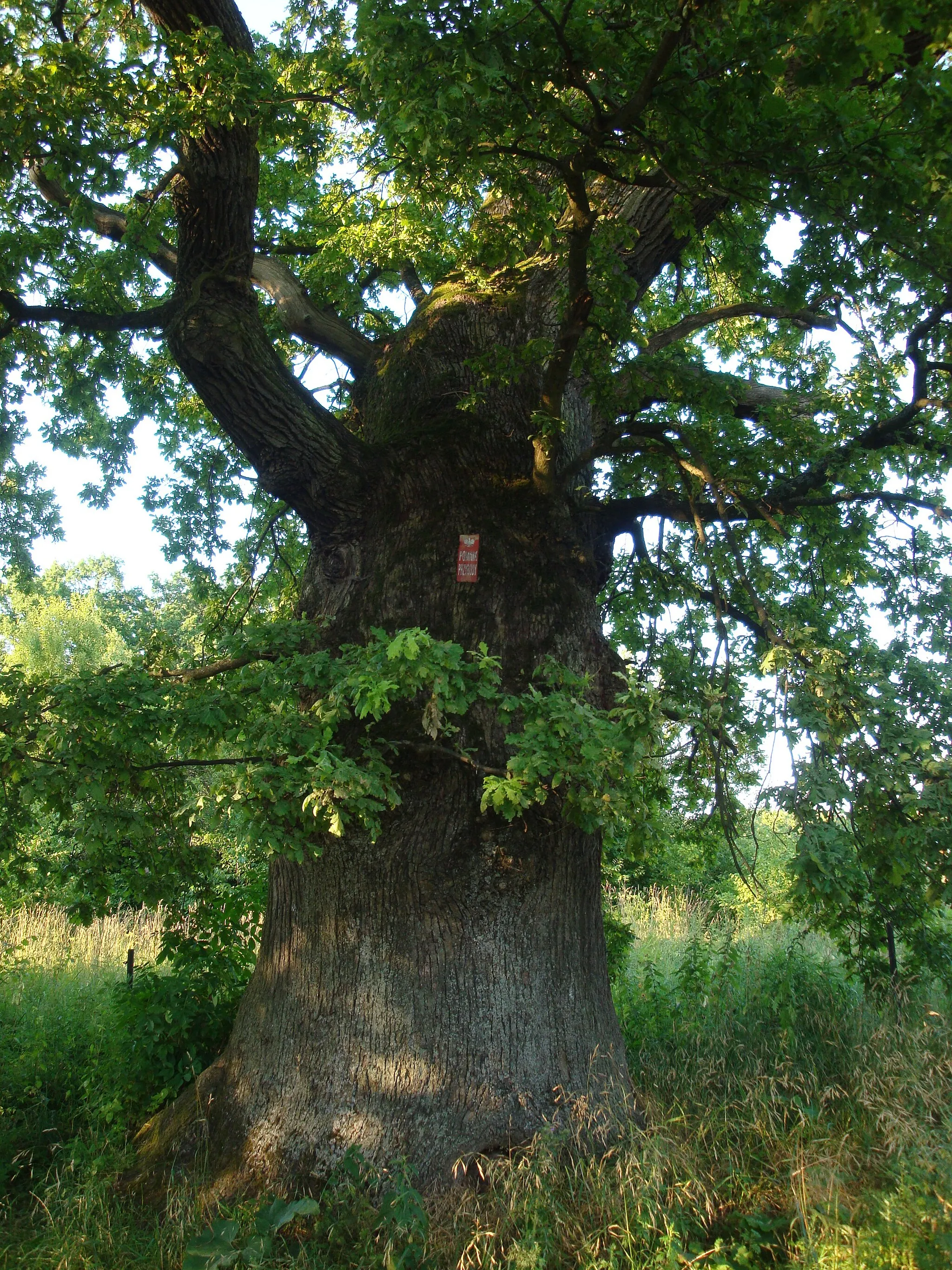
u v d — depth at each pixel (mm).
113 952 10219
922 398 6316
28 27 5871
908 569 7422
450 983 5172
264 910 6730
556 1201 4559
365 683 4289
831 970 7598
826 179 4609
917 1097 5059
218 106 5074
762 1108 5238
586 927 5672
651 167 5402
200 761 5008
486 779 4367
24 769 4766
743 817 5898
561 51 4312
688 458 6605
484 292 6734
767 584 6453
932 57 4023
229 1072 5547
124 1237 4676
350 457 5820
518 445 6195
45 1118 6227
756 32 3873
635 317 6469
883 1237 4004
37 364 7531
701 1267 4027
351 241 7980
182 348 5363
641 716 4223
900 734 4996
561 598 5785
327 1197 4770
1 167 5391
